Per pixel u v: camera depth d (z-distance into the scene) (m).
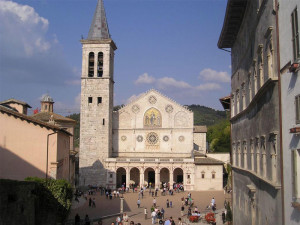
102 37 89.75
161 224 44.22
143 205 62.34
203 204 63.41
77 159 107.00
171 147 90.31
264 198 20.19
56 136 36.12
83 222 42.72
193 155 89.69
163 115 91.19
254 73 23.91
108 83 88.19
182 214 51.91
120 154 91.12
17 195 24.94
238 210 32.34
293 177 14.12
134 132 91.38
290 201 14.59
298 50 13.50
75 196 63.59
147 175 91.88
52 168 35.66
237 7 28.28
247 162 27.42
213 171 85.81
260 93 20.31
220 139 119.50
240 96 31.73
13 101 60.31
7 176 35.25
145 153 90.69
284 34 15.30
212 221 45.75
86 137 87.12
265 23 19.41
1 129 35.56
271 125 18.00
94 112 87.62
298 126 13.55
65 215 31.42
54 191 30.50
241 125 30.78
